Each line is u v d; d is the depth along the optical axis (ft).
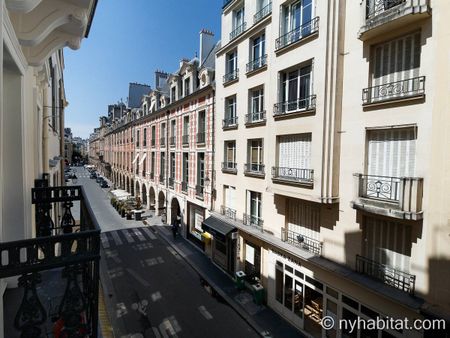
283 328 32.50
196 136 59.52
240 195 44.16
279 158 34.86
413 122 21.30
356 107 25.70
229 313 35.81
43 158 28.99
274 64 34.40
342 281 26.76
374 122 24.11
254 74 40.37
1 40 8.32
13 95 14.21
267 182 36.35
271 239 35.58
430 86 20.27
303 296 31.63
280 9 33.45
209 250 54.54
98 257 10.20
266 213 38.42
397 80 22.81
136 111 111.14
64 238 9.61
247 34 41.63
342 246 27.43
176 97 69.36
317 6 28.17
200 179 59.72
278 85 34.04
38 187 19.74
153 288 41.88
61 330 10.23
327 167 27.50
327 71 27.17
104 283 42.75
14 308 13.65
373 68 24.59
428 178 20.39
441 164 19.52
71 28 14.40
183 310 36.11
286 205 34.73
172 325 32.68
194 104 60.03
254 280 41.22
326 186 27.61
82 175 214.07
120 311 35.22
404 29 21.83
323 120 27.43
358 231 25.76
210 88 52.44
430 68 20.26
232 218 46.44
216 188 51.34
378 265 24.16
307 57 29.43
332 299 27.96
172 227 71.05
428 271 20.42
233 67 46.78
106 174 183.11
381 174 23.94
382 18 21.83
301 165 31.58
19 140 14.52
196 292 41.09
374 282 23.79
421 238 20.92
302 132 30.40
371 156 24.76
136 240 64.64
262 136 38.96
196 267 49.67
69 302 10.21
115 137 155.43
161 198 87.10
